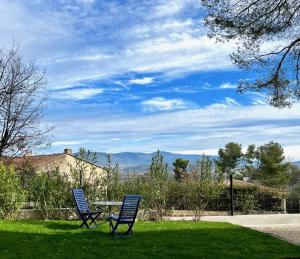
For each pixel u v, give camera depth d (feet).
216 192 61.16
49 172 61.87
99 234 44.01
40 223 51.90
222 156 151.53
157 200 60.39
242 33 45.29
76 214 59.00
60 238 41.24
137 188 61.26
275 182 105.70
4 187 56.85
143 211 59.57
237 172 109.09
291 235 50.16
